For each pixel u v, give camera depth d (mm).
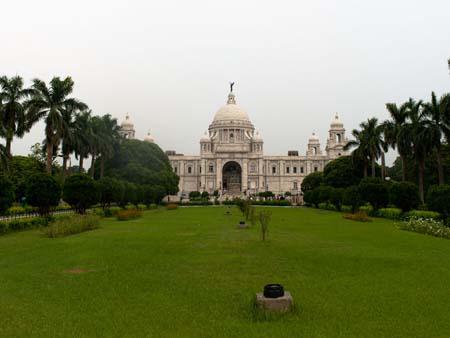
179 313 14266
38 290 17219
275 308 14148
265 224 33844
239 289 17422
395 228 45344
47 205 49094
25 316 13977
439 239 34812
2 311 14500
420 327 12938
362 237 36125
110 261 23719
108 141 93875
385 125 80625
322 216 69562
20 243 31734
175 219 60281
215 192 177625
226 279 19234
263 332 12477
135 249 28406
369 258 24750
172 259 24422
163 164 130500
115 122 103375
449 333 12461
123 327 12953
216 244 31078
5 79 64750
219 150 192375
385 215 64250
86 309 14711
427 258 24781
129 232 40062
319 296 16312
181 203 136500
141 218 62594
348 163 118312
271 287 14484
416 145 72750
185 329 12773
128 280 19000
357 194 72688
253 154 195625
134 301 15680
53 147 79062
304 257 25125
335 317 13812
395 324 13180
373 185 67875
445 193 47031
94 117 93688
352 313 14211
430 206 48625
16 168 97562
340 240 33781
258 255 25891
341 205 88625
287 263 23156
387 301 15617
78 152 83750
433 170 96875
